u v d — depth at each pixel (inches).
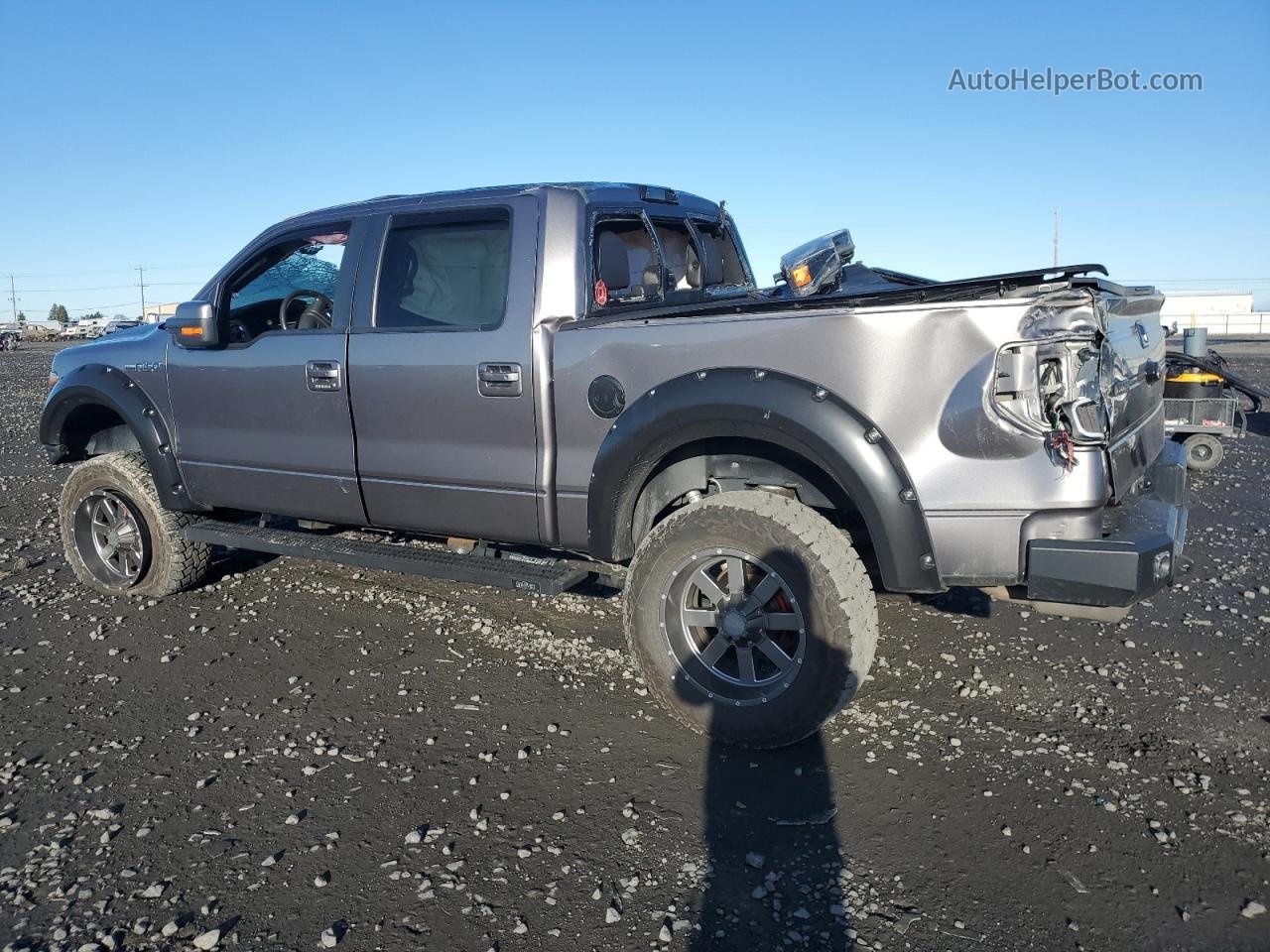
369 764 127.0
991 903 95.9
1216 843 105.9
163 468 185.9
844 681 118.7
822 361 118.4
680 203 183.9
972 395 111.0
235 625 183.0
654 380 130.9
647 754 128.8
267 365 169.8
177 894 99.1
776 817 112.4
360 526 170.2
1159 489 148.5
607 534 137.7
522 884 100.2
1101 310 110.4
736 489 138.2
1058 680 151.2
